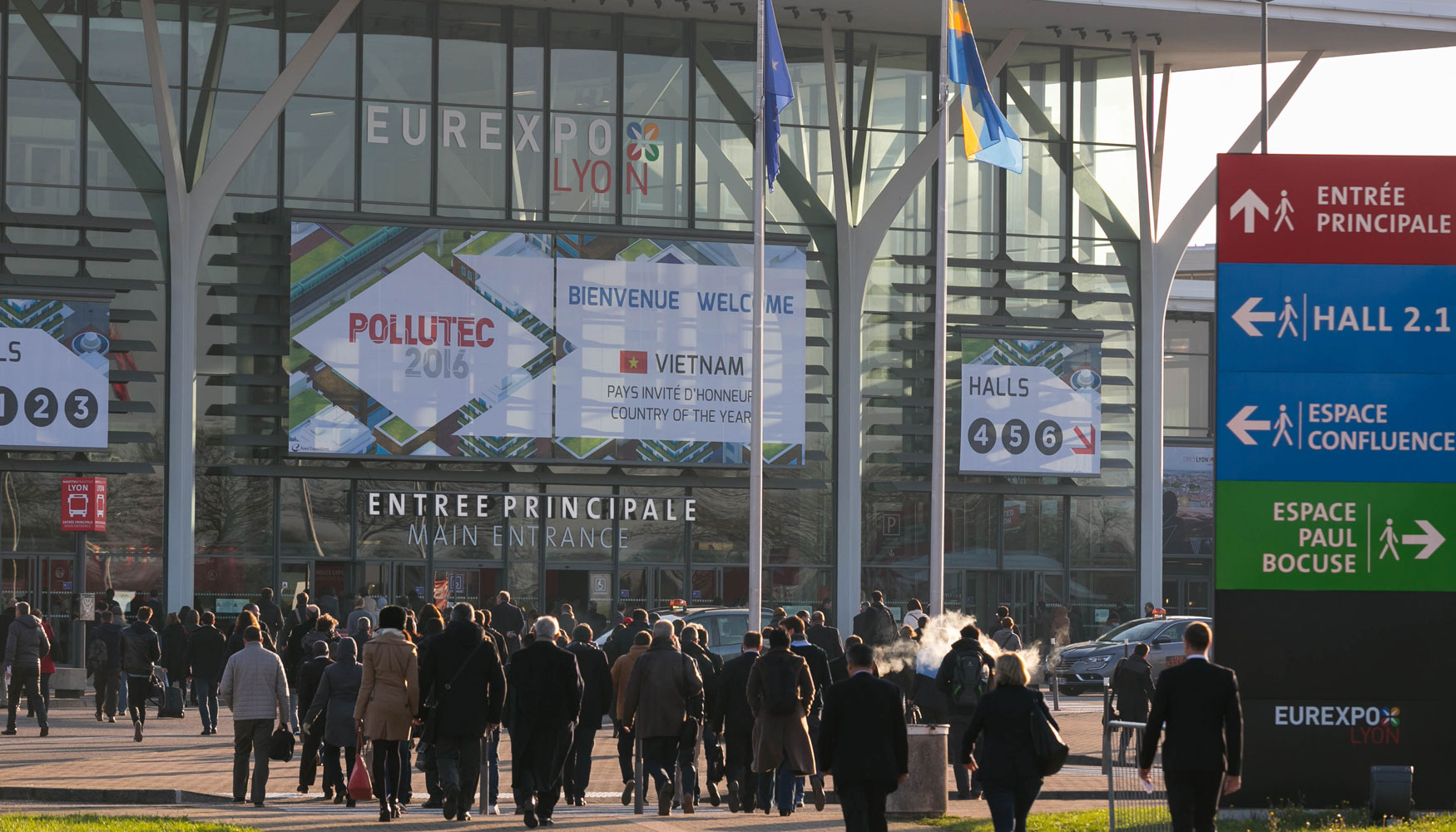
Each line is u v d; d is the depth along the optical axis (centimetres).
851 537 6781
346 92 6406
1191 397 9612
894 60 6981
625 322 6581
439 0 6519
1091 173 7181
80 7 6131
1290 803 2808
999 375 6931
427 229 6388
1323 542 2845
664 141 6731
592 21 6681
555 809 2911
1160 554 7162
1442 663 2828
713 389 6662
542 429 6500
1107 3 6594
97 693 4644
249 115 6169
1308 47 7188
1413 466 2856
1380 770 2706
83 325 6044
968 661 3091
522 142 6581
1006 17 6781
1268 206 2873
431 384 6378
